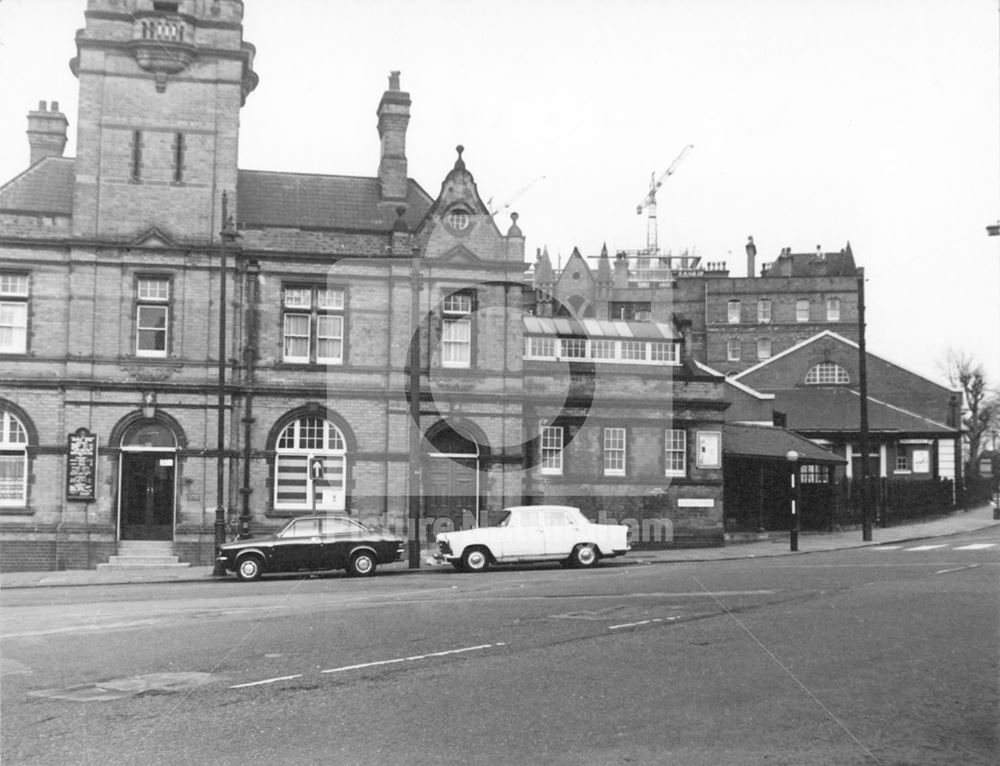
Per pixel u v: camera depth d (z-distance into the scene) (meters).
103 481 29.12
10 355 29.00
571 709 9.50
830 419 56.91
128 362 29.45
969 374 85.50
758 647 12.63
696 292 59.06
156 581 24.98
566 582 21.22
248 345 30.11
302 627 14.42
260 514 29.72
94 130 29.73
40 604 18.77
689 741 8.45
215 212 30.19
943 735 8.79
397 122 33.28
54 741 8.55
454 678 10.86
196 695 10.13
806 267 90.44
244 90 32.19
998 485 62.50
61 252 29.47
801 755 8.14
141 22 29.86
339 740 8.48
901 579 20.84
